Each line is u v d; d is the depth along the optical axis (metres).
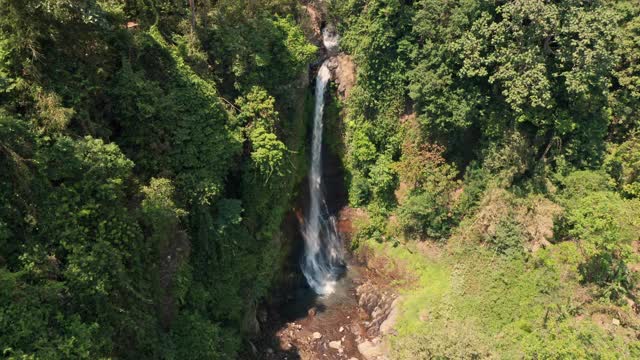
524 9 23.59
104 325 15.62
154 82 20.08
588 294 23.73
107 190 15.92
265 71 26.27
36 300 13.61
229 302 22.77
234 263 23.77
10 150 13.77
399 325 25.95
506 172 27.58
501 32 24.91
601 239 23.52
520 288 24.83
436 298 26.81
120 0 21.88
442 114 28.47
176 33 23.98
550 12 23.38
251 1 26.84
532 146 27.72
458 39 26.70
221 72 24.81
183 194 20.69
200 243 21.97
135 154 19.45
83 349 14.07
